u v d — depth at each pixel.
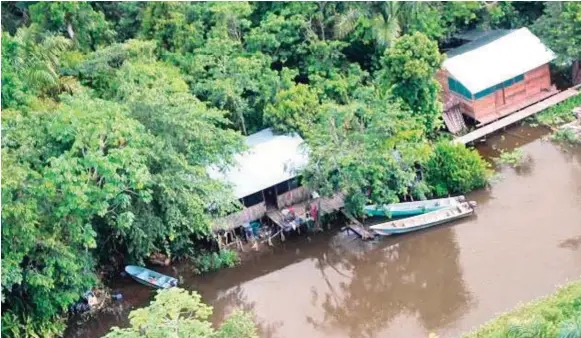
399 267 43.84
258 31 52.78
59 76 48.03
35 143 39.81
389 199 44.59
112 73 49.72
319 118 47.47
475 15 58.88
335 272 44.44
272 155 47.03
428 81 48.66
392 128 44.72
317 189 45.00
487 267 42.19
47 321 40.28
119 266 45.31
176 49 53.03
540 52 54.38
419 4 53.44
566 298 35.94
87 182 38.44
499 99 53.91
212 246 46.31
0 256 36.75
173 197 41.28
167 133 42.59
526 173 49.12
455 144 48.53
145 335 31.42
